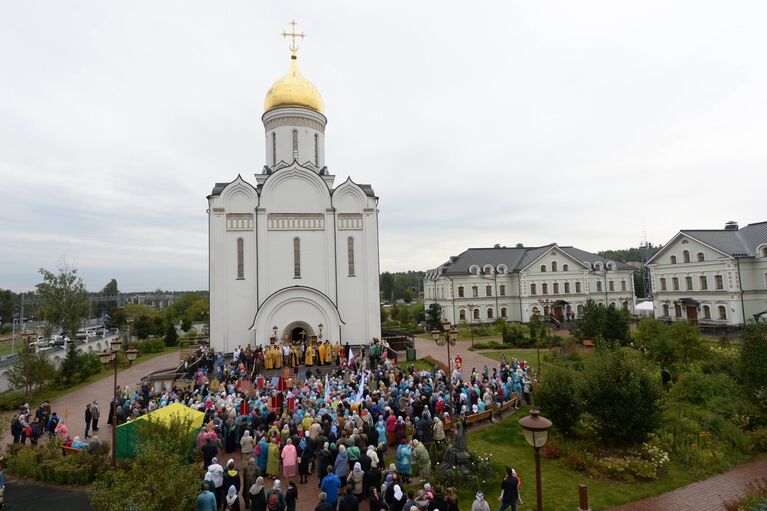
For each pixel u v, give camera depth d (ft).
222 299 129.29
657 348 100.27
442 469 53.01
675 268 187.11
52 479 56.65
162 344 189.78
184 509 40.75
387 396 74.28
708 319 173.06
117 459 59.93
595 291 229.25
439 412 68.80
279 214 135.33
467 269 223.92
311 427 55.77
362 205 140.05
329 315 127.85
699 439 62.95
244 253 132.46
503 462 59.16
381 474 47.70
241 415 66.03
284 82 152.25
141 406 77.66
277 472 54.13
